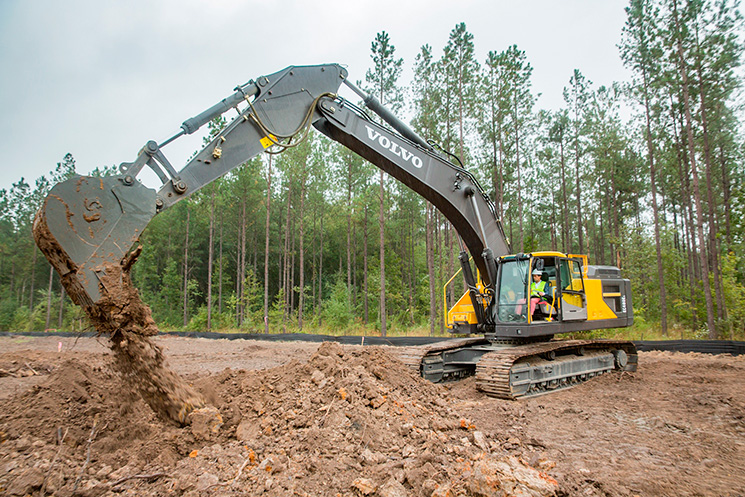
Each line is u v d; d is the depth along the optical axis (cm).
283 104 646
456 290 3003
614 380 984
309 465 391
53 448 402
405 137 819
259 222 4397
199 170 552
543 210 3641
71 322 3750
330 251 4456
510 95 2509
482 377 797
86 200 436
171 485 352
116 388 593
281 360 1322
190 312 4194
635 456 487
